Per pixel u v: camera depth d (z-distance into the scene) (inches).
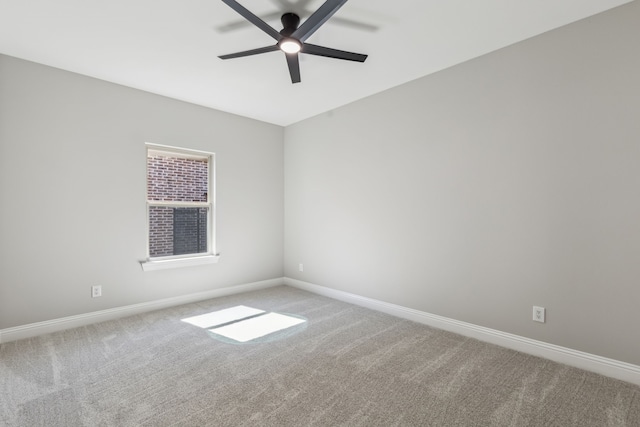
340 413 71.3
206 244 166.9
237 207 175.5
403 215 136.3
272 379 85.9
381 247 144.9
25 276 114.0
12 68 111.0
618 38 84.7
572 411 72.2
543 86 97.7
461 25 93.4
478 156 112.6
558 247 95.3
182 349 104.4
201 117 160.4
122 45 104.4
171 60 114.4
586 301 90.4
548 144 96.8
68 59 113.7
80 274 125.6
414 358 98.2
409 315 133.6
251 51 92.2
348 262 160.1
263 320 132.8
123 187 135.9
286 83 134.5
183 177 159.2
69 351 102.5
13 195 111.5
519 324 103.3
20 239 113.0
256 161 183.8
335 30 96.1
